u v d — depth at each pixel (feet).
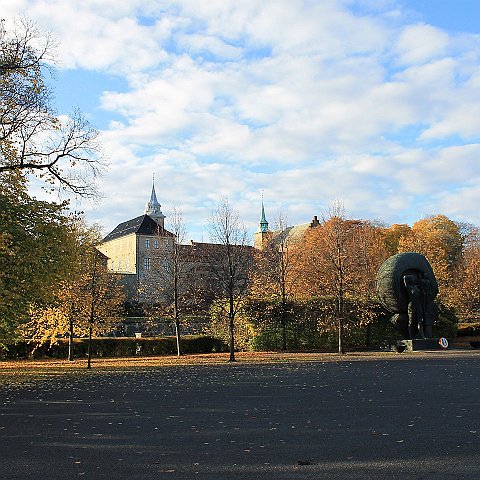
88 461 25.17
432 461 24.07
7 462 25.17
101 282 100.37
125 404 43.80
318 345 126.52
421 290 114.52
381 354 104.37
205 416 37.14
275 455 25.72
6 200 68.28
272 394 48.24
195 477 22.29
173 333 171.12
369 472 22.49
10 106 75.61
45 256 69.00
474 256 212.02
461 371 67.00
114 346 123.95
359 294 131.34
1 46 73.92
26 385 60.44
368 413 36.91
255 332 125.08
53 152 80.94
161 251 175.22
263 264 155.33
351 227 194.18
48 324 95.20
